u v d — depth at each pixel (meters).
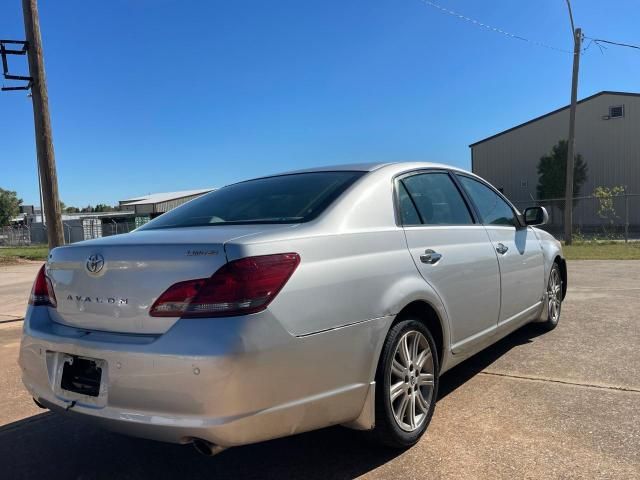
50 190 8.57
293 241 2.80
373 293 3.07
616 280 9.67
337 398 2.84
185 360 2.48
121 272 2.79
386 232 3.36
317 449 3.39
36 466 3.36
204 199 4.04
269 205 3.45
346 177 3.63
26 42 8.34
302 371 2.68
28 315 3.23
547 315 5.72
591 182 37.56
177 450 3.52
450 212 4.16
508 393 4.12
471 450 3.26
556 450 3.20
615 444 3.24
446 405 3.95
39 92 8.44
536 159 40.22
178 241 2.78
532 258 5.18
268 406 2.57
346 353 2.88
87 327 2.91
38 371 3.07
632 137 36.38
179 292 2.60
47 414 4.20
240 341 2.48
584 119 37.88
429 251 3.61
